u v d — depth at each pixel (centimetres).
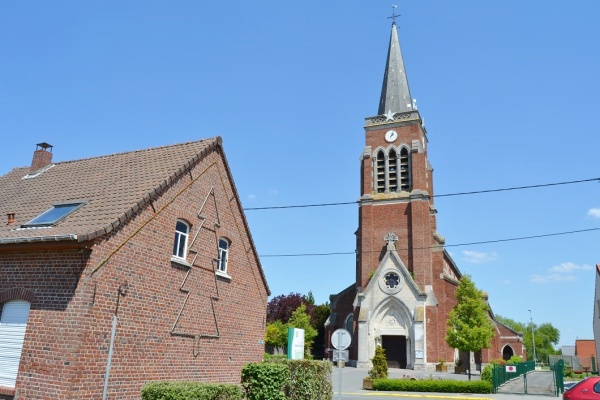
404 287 4281
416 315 4147
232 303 1884
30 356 1237
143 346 1398
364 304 4356
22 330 1302
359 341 4225
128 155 1866
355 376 3484
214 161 1842
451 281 4662
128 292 1357
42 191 1739
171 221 1567
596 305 4497
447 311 4525
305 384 1532
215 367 1730
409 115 5047
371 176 5003
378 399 2298
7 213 1602
